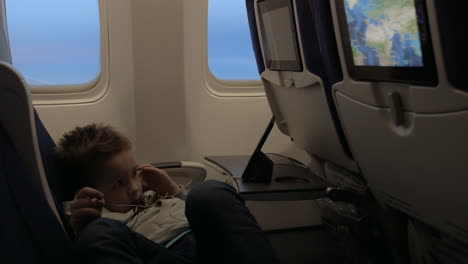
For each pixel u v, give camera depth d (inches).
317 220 109.2
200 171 78.7
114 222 42.1
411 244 63.3
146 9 93.0
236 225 44.2
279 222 107.3
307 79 61.7
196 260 47.9
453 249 51.6
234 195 46.7
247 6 77.1
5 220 35.7
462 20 33.9
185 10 95.2
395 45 42.1
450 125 38.7
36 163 40.3
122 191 52.6
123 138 54.2
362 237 69.0
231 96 103.1
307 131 73.9
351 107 53.6
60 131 92.8
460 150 39.3
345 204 72.2
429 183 46.4
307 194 69.2
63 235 40.4
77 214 45.9
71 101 93.2
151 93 96.7
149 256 44.0
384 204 62.3
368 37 46.1
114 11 91.3
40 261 38.1
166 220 52.3
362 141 55.4
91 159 51.8
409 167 48.3
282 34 64.9
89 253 39.5
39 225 38.6
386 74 44.5
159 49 95.3
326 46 54.1
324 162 82.1
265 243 44.6
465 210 43.4
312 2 56.2
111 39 92.4
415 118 43.1
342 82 53.2
